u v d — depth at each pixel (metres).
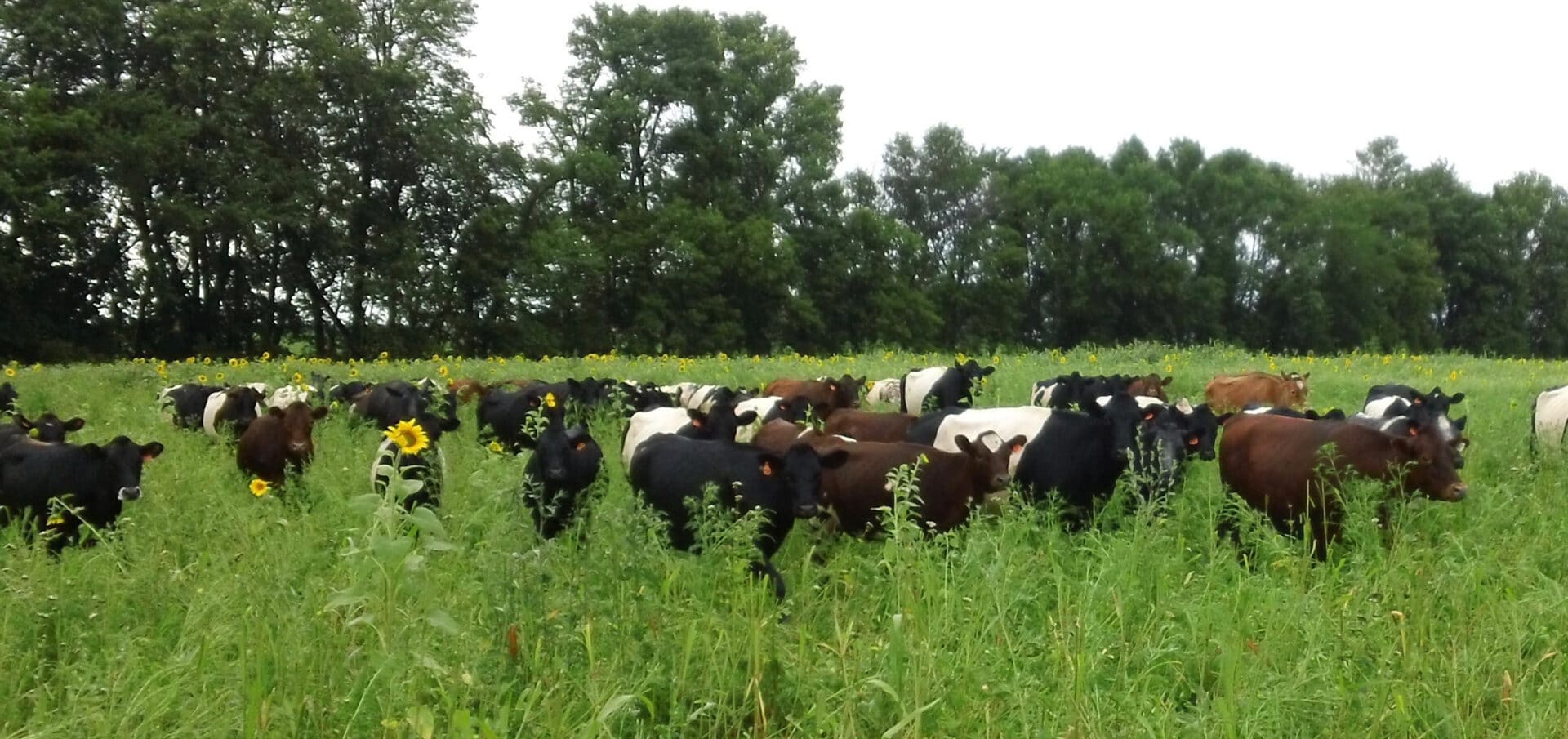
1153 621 6.92
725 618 6.58
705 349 54.72
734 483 9.00
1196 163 74.94
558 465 9.78
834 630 7.14
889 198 75.31
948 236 75.00
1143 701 5.89
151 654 6.13
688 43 59.19
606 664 5.79
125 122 43.66
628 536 7.05
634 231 56.03
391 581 5.35
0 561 7.78
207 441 15.94
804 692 5.80
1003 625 6.61
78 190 44.44
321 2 46.94
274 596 6.08
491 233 50.25
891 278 62.28
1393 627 6.67
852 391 18.05
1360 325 71.06
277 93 44.97
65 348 43.53
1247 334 72.31
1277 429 10.05
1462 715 5.79
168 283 45.88
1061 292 70.50
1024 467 10.92
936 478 9.88
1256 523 9.16
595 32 59.25
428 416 11.15
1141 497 9.80
